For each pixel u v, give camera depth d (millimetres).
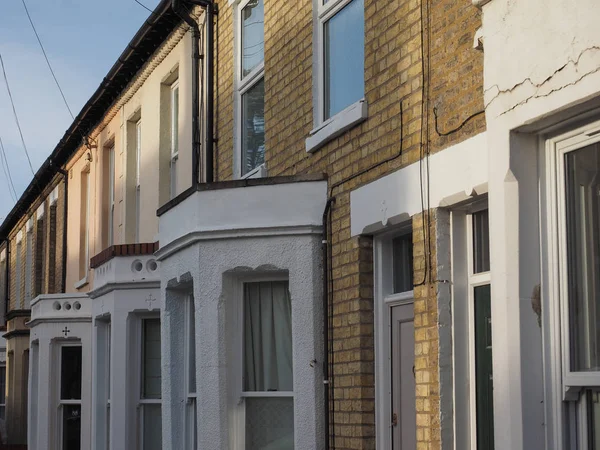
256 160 11859
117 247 13906
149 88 16547
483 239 7562
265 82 11258
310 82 10094
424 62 7945
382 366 8781
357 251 8906
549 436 5715
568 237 5777
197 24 13609
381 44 8695
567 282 5750
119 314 13836
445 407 7504
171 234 10711
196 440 11070
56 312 17422
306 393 9344
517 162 5898
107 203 20078
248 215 9742
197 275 9953
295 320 9477
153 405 13883
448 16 7641
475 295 7602
